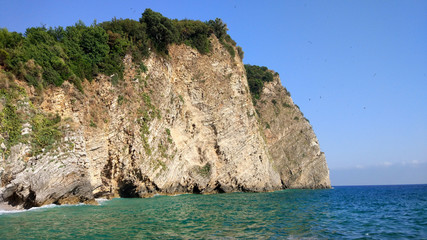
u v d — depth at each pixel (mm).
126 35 38562
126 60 36438
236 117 51188
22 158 20844
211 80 49344
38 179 21656
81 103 29000
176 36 45312
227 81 51656
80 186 25141
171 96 41844
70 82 28953
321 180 73562
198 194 43344
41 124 23359
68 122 25906
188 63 47094
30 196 21766
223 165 48031
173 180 39312
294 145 73812
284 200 34938
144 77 37906
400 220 20250
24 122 21719
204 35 50750
